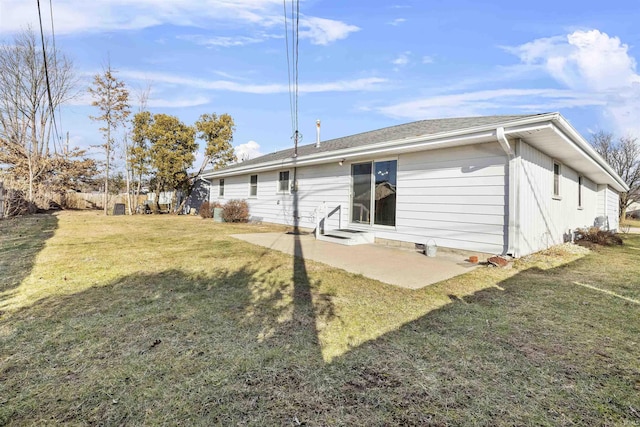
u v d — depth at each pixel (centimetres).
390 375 205
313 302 342
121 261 527
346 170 910
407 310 324
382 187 804
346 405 175
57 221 1257
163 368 208
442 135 605
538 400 183
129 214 1914
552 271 517
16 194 1520
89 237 816
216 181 1770
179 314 299
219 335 257
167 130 1889
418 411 171
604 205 1381
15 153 1944
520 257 579
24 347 232
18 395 178
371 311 319
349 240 765
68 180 2227
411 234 731
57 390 183
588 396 187
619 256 687
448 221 660
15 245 671
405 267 529
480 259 607
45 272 446
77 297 343
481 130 548
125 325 273
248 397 180
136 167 1881
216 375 201
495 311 325
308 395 183
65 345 236
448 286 418
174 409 169
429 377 204
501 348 245
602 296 380
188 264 514
